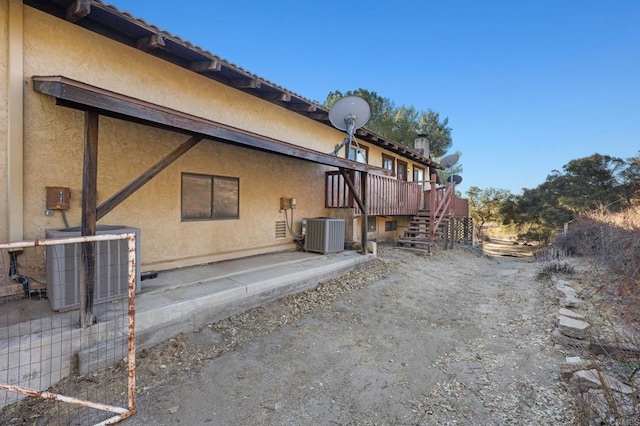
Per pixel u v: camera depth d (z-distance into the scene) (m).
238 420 2.52
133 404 2.47
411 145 20.28
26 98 3.58
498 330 4.76
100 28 4.15
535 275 8.38
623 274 5.01
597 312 4.88
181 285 4.36
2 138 3.40
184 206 5.45
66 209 3.91
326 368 3.41
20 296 3.57
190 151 5.50
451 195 13.39
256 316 4.45
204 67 5.04
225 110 6.00
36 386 2.65
